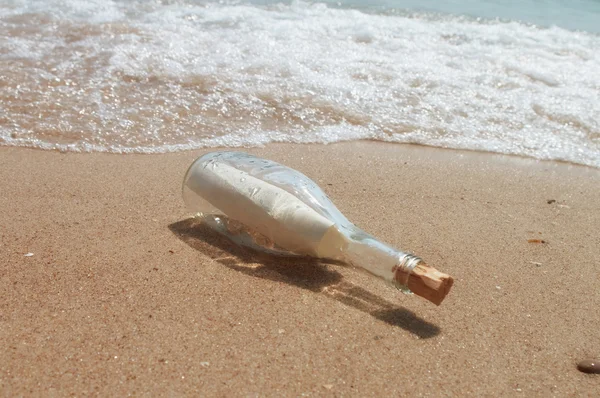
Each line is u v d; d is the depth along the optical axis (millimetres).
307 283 1953
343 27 5152
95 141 3158
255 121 3551
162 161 3004
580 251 2383
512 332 1825
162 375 1529
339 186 2840
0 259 1997
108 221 2316
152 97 3678
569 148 3617
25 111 3373
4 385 1465
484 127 3770
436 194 2854
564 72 4602
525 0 6977
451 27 5480
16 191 2553
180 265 2016
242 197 1983
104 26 4621
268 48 4508
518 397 1570
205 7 5332
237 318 1764
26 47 4133
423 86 4184
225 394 1487
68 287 1867
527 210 2770
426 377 1606
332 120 3664
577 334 1847
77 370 1528
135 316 1745
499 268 2191
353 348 1684
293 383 1541
